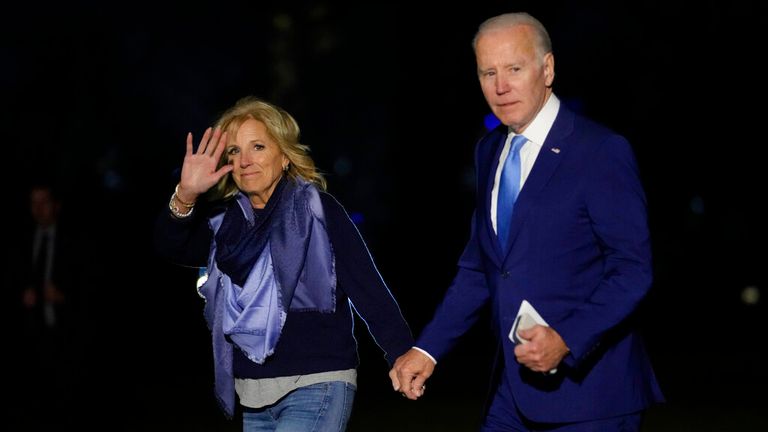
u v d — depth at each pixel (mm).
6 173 33125
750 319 36719
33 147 51875
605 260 7988
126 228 31531
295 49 53438
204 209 8844
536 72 8062
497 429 8430
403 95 54094
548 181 7980
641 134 50125
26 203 31734
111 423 17047
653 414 19188
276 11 53219
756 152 49531
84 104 55656
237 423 18375
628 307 7652
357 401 20766
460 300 8781
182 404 20266
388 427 18016
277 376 8414
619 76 48469
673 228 46969
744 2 47156
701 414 19156
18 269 15992
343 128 62875
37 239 16047
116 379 21266
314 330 8453
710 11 47344
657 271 38406
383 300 8578
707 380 23406
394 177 55312
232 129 8711
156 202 36438
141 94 66812
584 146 7949
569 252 7965
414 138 53844
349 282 8562
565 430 8109
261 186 8633
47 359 15945
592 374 8008
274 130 8680
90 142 54875
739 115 49281
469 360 26844
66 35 56250
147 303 30625
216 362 8656
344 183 62812
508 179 8227
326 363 8430
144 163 51375
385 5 54938
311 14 53094
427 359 8672
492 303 8430
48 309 16016
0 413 18500
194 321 31281
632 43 48219
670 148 50125
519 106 8055
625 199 7789
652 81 49031
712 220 49750
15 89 54969
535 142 8156
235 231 8648
